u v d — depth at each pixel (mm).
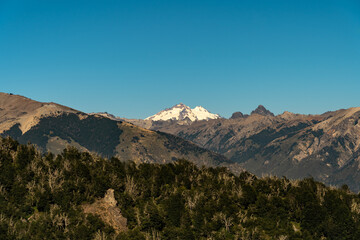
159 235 157750
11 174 177500
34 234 145625
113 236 153625
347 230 174375
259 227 171375
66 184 173875
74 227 150000
